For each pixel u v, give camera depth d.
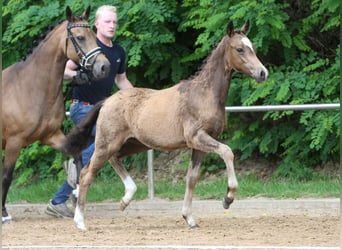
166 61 16.48
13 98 12.33
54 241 10.02
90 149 12.70
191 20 15.80
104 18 12.48
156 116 10.95
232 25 10.76
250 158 16.27
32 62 12.45
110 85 12.79
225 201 10.54
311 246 9.12
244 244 9.41
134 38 15.60
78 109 12.79
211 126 10.70
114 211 13.73
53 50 12.30
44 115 12.35
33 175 16.81
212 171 16.12
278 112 14.72
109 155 11.18
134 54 15.29
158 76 16.83
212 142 10.54
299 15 16.00
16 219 13.30
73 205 13.23
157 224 12.02
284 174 15.46
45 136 12.55
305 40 16.09
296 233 10.48
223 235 10.35
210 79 10.81
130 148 11.62
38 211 13.98
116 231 11.05
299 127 15.41
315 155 15.60
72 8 15.62
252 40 14.79
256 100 14.99
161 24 15.70
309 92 14.73
